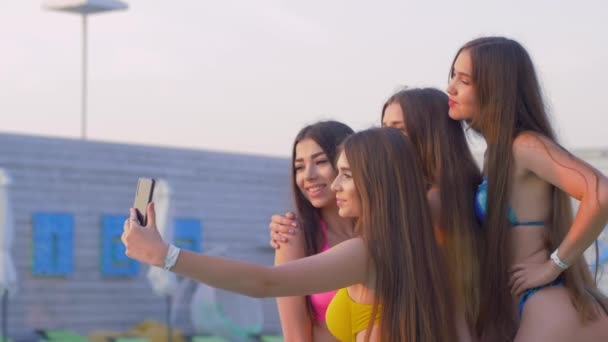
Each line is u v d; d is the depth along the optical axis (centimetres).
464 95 397
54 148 1795
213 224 1997
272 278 331
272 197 2073
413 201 349
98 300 1819
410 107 403
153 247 323
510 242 391
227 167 2020
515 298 391
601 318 386
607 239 456
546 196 393
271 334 1956
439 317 346
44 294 1762
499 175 389
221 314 1645
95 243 1828
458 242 383
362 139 352
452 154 397
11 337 1719
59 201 1792
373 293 347
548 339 378
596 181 369
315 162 434
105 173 1845
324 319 422
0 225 1406
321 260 340
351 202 356
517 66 394
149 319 1862
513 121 391
